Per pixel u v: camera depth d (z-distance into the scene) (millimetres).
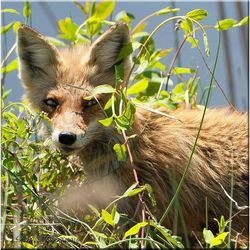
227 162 11906
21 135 10133
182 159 11438
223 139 12023
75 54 11711
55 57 11422
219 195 11734
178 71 11914
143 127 11305
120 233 10125
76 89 11023
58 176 10742
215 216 11727
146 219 10844
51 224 9328
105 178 11078
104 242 9227
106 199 10938
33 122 10711
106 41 11273
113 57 11328
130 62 11227
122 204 10883
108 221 9133
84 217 10734
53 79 11273
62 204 10539
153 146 11344
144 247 9234
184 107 12398
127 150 11031
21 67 11547
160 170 11320
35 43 11438
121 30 11133
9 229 9461
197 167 11539
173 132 11570
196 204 11562
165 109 11898
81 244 9281
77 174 11109
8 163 9789
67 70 11320
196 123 11953
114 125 11008
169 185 11328
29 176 10031
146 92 12242
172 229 11375
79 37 12555
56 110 10930
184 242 11500
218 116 12312
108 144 11117
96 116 10875
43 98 11203
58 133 10469
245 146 12078
